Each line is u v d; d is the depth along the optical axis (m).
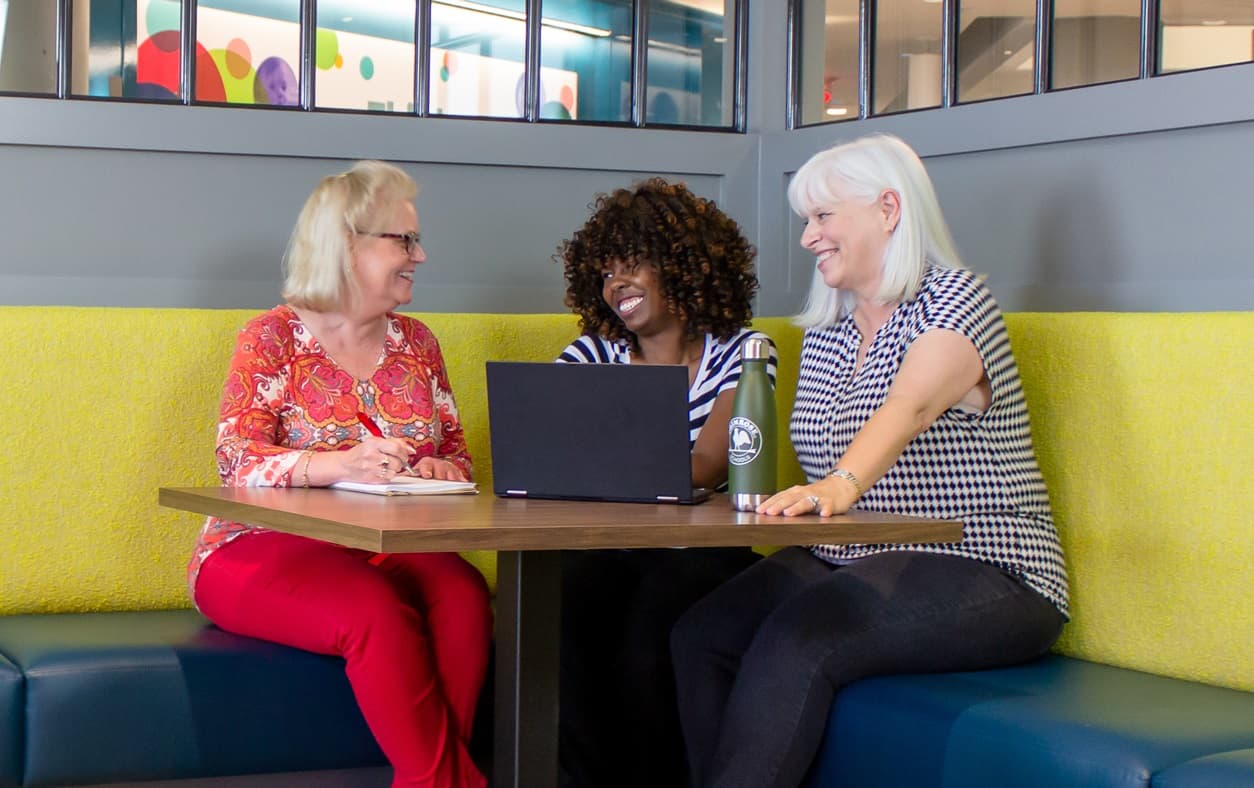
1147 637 1.96
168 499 1.92
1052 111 2.51
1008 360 2.02
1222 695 1.81
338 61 2.80
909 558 1.95
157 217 2.73
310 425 2.13
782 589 2.03
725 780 1.81
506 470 1.85
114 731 1.87
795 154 2.96
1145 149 2.40
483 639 1.97
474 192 2.90
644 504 1.79
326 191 2.17
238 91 2.76
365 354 2.21
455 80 2.87
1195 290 2.32
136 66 2.71
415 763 1.84
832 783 1.83
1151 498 1.97
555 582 1.65
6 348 2.22
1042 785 1.55
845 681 1.83
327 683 1.96
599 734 2.20
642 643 2.16
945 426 1.98
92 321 2.27
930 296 2.00
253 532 2.09
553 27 2.92
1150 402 1.98
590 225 2.35
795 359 2.59
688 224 2.29
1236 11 2.26
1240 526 1.86
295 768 1.96
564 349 2.44
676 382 1.75
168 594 2.30
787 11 2.99
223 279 2.77
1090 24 2.47
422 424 2.22
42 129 2.64
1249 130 2.26
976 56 2.66
